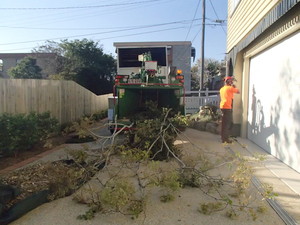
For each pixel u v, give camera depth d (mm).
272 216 3779
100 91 30453
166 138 6148
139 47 10773
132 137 6664
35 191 4535
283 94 6352
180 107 9305
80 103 14055
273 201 4195
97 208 3945
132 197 4105
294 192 4559
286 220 3631
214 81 32156
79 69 29391
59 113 11219
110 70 32031
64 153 7395
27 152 7586
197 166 5715
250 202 4199
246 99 9352
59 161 6203
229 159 5113
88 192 4496
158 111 8336
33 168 5883
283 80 6355
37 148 7984
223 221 3674
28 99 8922
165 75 10492
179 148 6895
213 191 4617
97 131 11336
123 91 9289
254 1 7301
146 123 6652
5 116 6945
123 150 5277
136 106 9734
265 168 5832
